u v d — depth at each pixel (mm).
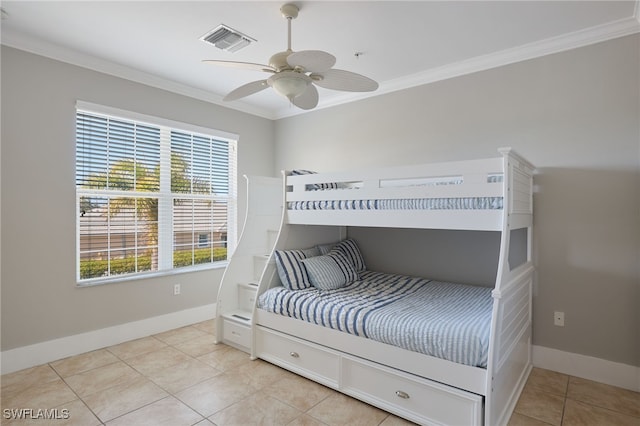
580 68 2594
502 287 1941
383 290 2881
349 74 2078
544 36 2613
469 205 2141
